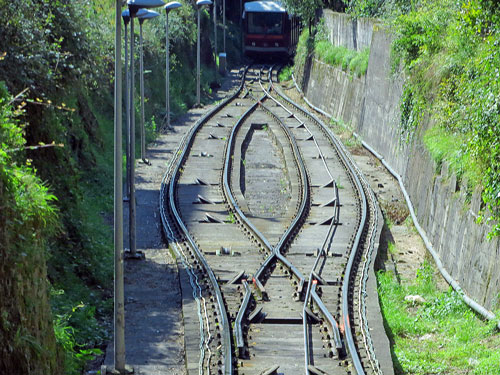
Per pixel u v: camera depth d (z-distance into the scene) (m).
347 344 19.08
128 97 36.03
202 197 36.28
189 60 84.19
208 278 24.59
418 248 31.27
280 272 25.95
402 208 36.28
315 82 77.12
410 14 43.12
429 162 32.53
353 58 63.38
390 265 28.14
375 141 49.72
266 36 107.19
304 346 19.45
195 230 31.09
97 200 34.38
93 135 42.06
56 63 31.12
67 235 25.12
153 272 25.78
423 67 37.31
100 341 19.86
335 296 23.36
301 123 59.91
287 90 88.62
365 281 24.98
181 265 25.97
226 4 129.25
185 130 57.34
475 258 23.75
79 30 34.59
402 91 41.88
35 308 14.20
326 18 80.88
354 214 34.47
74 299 21.83
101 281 24.56
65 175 28.11
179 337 20.34
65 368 16.22
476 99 26.39
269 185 41.56
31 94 27.83
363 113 55.19
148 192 37.59
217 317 21.19
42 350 13.95
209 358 18.45
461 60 32.97
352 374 17.88
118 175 17.98
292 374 17.92
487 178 23.27
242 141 52.84
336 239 30.41
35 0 31.52
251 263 26.72
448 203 28.05
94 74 36.88
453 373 18.47
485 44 30.70
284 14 107.06
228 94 82.44
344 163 45.34
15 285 13.31
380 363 18.47
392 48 43.19
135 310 22.14
